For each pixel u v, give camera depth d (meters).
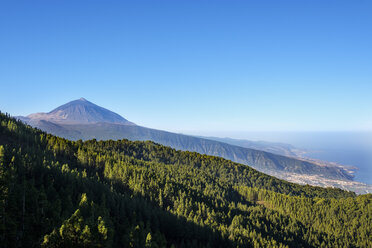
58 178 111.00
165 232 107.12
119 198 113.12
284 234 137.38
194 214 128.12
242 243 110.44
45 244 53.44
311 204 187.50
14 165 107.19
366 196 199.50
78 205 86.12
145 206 113.38
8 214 64.44
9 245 59.94
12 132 171.88
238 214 149.88
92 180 128.62
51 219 73.12
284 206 184.50
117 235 84.31
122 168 159.62
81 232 55.19
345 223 162.25
